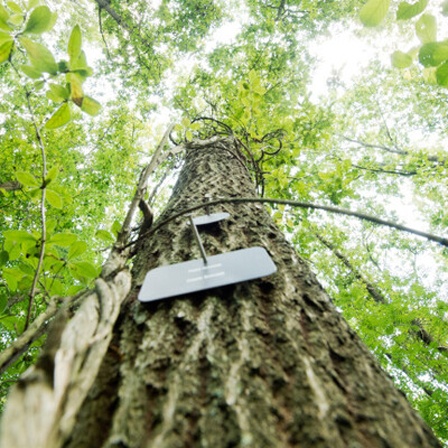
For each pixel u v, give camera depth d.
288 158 3.98
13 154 4.44
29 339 0.85
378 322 3.64
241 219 1.44
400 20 1.15
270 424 0.55
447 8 1.12
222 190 1.88
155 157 1.49
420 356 3.60
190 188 1.95
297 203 0.92
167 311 0.85
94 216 6.31
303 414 0.57
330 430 0.54
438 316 3.54
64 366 0.53
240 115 3.74
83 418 0.60
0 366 0.78
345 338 0.81
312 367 0.68
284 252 1.21
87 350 0.60
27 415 0.41
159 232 1.42
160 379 0.66
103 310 0.72
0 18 0.91
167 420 0.56
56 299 0.96
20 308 1.95
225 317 0.81
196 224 1.34
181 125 2.40
